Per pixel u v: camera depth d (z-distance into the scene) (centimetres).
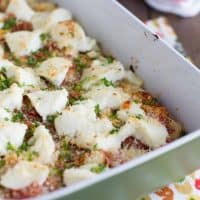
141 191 53
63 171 53
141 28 63
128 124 56
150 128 57
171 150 50
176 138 58
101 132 56
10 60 67
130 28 65
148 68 64
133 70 66
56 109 59
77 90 63
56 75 62
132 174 49
